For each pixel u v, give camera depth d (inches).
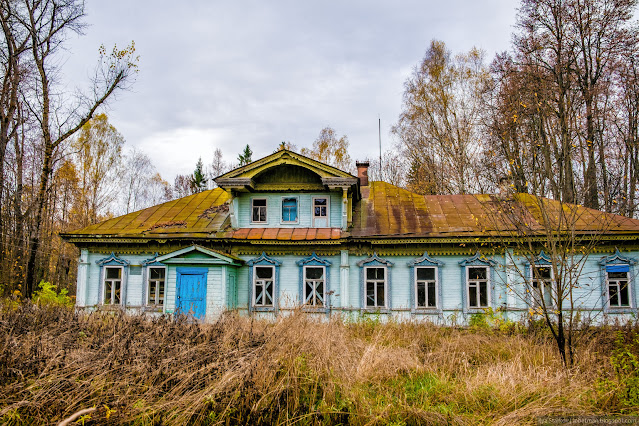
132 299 752.3
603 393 313.6
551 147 476.1
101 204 1549.0
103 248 772.0
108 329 374.9
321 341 356.8
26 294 914.7
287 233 748.6
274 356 325.4
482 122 1014.4
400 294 713.6
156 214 826.2
